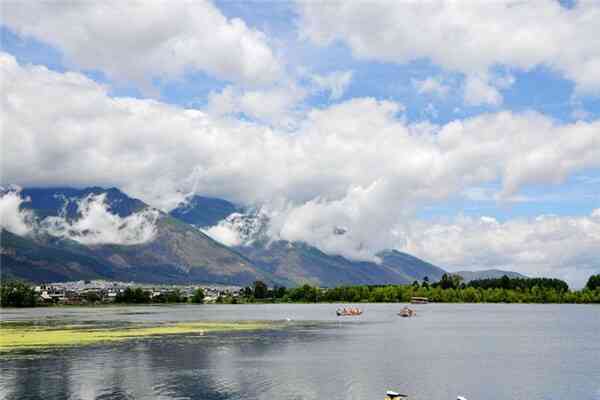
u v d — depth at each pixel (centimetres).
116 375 11275
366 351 15275
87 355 13925
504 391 10112
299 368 12275
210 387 10225
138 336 18900
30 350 14862
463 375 11544
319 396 9625
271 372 11750
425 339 18750
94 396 9544
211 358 13600
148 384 10494
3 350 14850
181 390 10006
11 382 10606
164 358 13575
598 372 11944
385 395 9725
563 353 15050
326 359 13625
